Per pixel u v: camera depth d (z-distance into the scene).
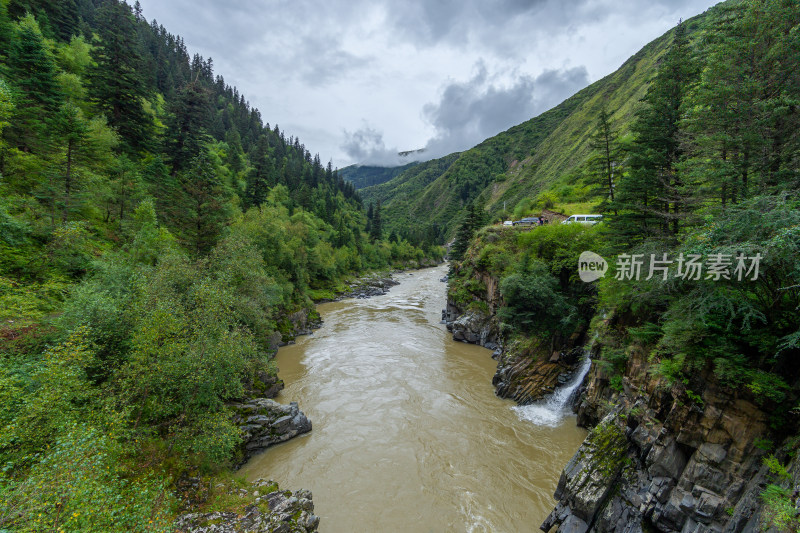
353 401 23.78
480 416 21.92
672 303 13.16
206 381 13.84
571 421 21.30
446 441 19.27
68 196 22.80
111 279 16.75
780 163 13.22
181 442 13.54
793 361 9.98
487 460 17.64
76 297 14.34
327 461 17.56
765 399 9.96
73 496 6.43
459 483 16.03
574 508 12.65
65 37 51.75
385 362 31.02
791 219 8.78
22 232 18.06
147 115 44.69
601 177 31.23
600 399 19.23
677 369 11.95
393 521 13.85
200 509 12.15
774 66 13.31
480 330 37.38
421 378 27.67
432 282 88.56
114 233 27.53
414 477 16.42
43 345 12.45
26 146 25.23
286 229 55.69
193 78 107.25
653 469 11.88
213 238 31.38
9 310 12.55
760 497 8.97
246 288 26.38
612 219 21.05
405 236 141.12
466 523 13.78
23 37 29.61
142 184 33.12
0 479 7.20
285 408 19.83
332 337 38.78
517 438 19.52
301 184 108.06
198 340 14.16
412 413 22.23
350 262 87.94
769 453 9.59
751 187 13.13
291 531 11.57
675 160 18.11
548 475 16.52
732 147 13.68
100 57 41.72
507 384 24.84
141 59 44.38
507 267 34.69
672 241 15.61
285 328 36.72
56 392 9.49
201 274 21.59
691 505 10.40
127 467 11.91
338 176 171.38
